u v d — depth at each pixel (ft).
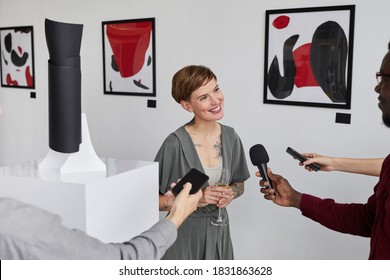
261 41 10.10
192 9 11.04
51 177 4.49
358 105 9.03
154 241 3.63
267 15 9.87
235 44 10.46
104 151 13.19
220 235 6.70
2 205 2.82
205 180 4.88
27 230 2.80
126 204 4.75
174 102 11.66
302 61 9.56
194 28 11.06
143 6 11.89
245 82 10.41
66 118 4.55
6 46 15.30
